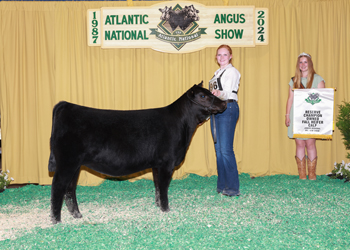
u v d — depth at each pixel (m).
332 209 3.36
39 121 4.87
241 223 2.96
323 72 5.03
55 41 4.84
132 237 2.64
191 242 2.52
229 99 3.74
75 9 4.87
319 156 5.09
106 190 4.47
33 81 4.89
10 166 4.89
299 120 4.50
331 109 4.37
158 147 3.25
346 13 4.97
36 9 4.82
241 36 4.88
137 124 3.20
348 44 4.99
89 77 4.92
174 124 3.36
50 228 2.86
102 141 3.02
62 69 4.87
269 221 3.01
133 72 4.98
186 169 5.07
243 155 5.11
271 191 4.11
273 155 5.12
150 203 3.76
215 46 4.89
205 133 5.04
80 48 4.91
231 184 3.90
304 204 3.53
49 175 4.89
